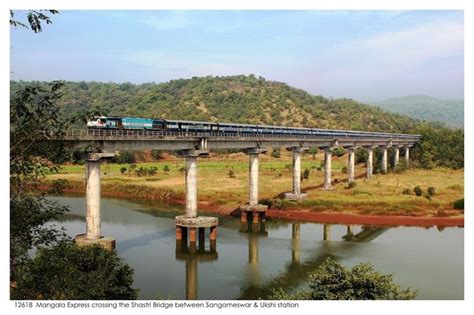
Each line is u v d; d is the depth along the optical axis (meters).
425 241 67.62
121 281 33.94
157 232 72.69
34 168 24.25
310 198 93.94
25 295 27.27
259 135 86.12
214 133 73.62
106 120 54.81
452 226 77.94
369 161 139.25
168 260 57.12
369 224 79.44
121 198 111.81
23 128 22.67
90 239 52.34
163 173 148.00
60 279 29.61
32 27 21.80
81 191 120.19
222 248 63.78
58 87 23.28
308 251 62.19
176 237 66.75
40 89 22.98
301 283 49.22
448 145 172.12
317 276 34.16
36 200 24.31
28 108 22.95
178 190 109.62
